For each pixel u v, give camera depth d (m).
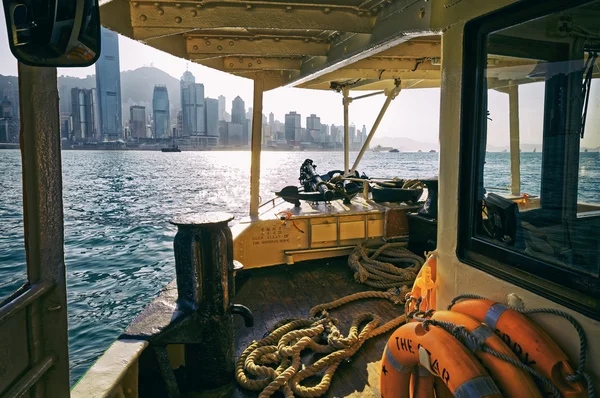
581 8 1.51
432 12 2.27
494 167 1.94
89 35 1.09
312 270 5.28
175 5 2.98
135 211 27.33
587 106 1.50
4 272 11.15
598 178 1.49
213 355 2.85
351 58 3.56
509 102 1.84
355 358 3.32
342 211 5.59
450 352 1.68
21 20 1.04
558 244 1.61
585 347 1.49
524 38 1.74
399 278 4.73
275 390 2.80
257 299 4.47
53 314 1.45
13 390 1.25
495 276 1.93
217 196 35.81
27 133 1.35
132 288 13.25
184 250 2.75
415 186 6.22
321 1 2.89
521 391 1.52
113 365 2.28
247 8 2.98
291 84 5.39
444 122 2.29
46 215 1.40
